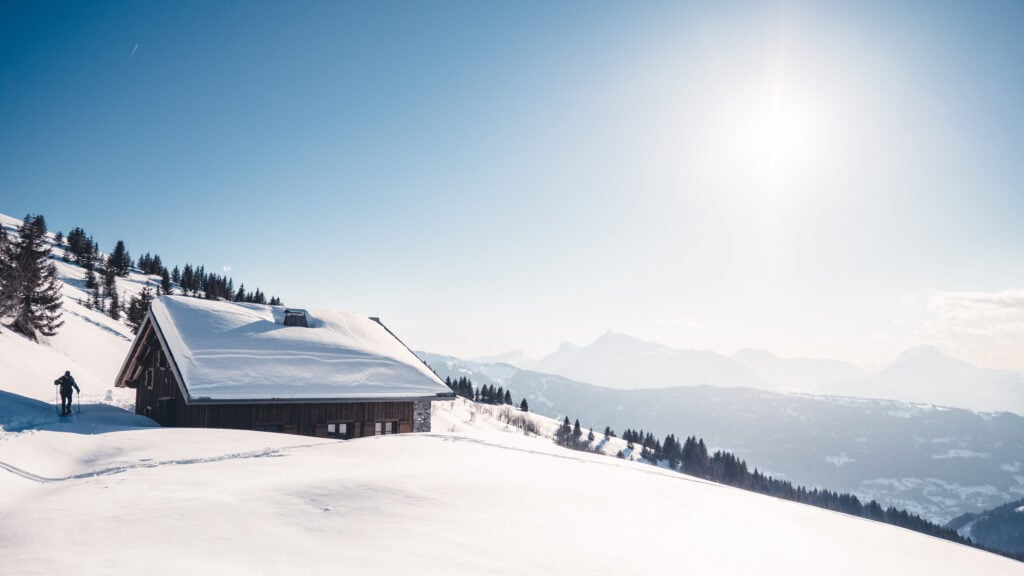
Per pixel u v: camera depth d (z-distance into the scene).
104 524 6.86
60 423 20.55
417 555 5.96
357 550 6.07
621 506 10.09
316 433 25.77
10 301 39.31
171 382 26.70
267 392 24.22
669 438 176.88
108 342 55.91
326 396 25.39
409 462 12.98
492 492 9.67
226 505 7.89
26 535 6.33
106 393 36.41
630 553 6.82
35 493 9.96
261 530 6.73
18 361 32.34
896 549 10.96
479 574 5.38
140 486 9.77
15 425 18.77
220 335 27.23
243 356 26.03
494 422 114.75
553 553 6.42
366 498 8.52
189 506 7.77
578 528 7.96
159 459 14.26
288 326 30.41
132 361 32.62
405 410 28.30
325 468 11.96
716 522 10.16
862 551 10.09
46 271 44.84
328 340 29.72
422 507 8.26
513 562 5.91
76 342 48.44
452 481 10.15
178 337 26.22
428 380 29.03
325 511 7.71
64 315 54.06
